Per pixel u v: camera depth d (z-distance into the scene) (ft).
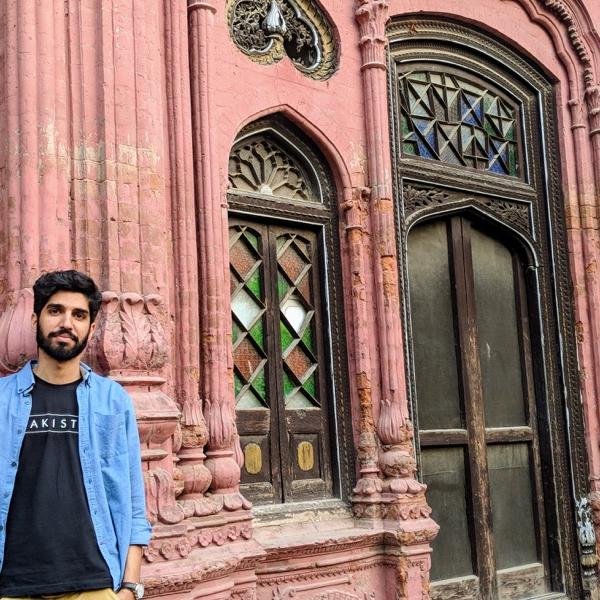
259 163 17.65
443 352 20.53
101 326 12.51
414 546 17.28
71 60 13.02
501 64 22.27
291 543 15.74
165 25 14.97
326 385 18.01
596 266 22.75
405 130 20.22
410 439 17.98
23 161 12.44
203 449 14.85
